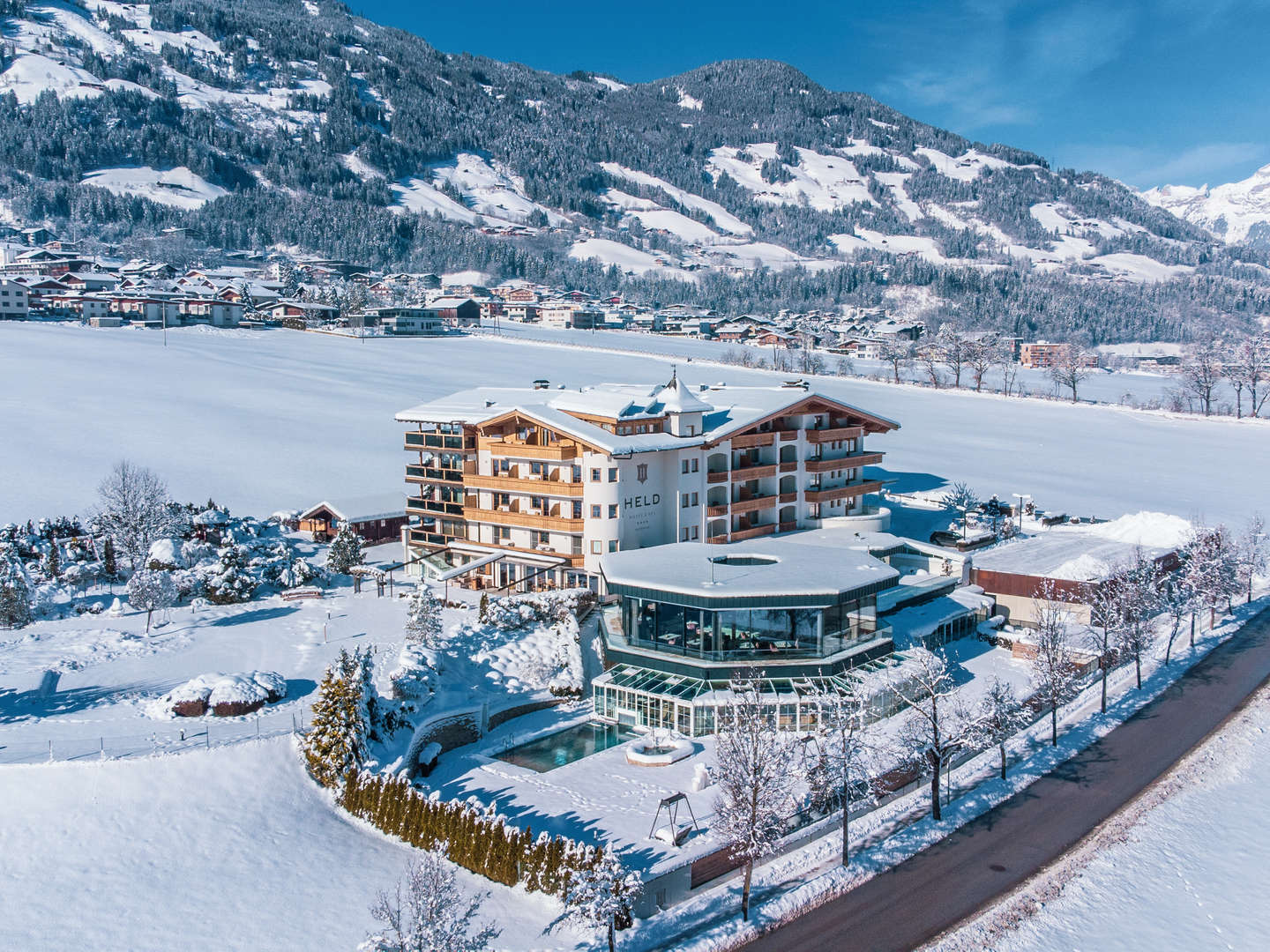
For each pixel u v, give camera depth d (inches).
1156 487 5004.9
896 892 1531.7
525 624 2561.5
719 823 1475.1
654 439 2925.7
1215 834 1747.0
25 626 2556.6
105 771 1662.2
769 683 2146.9
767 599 2176.4
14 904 1390.3
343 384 6742.1
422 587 2613.2
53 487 3949.3
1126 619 2507.4
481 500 3125.0
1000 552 3248.0
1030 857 1647.4
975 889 1545.3
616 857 1457.9
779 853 1640.0
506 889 1488.7
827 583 2261.3
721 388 3700.8
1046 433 6530.5
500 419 3009.4
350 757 1740.9
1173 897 1541.6
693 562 2496.3
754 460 3385.8
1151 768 2003.0
